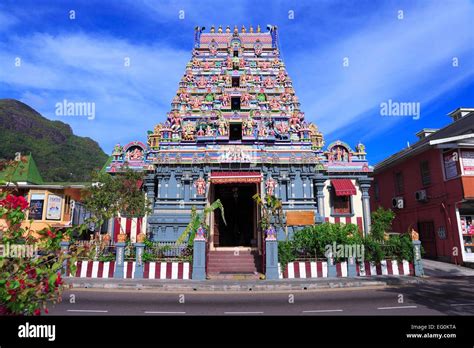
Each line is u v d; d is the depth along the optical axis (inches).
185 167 909.2
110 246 773.3
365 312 402.6
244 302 483.5
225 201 1048.2
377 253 725.3
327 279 668.7
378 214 823.1
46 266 182.9
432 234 943.7
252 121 965.8
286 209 896.3
